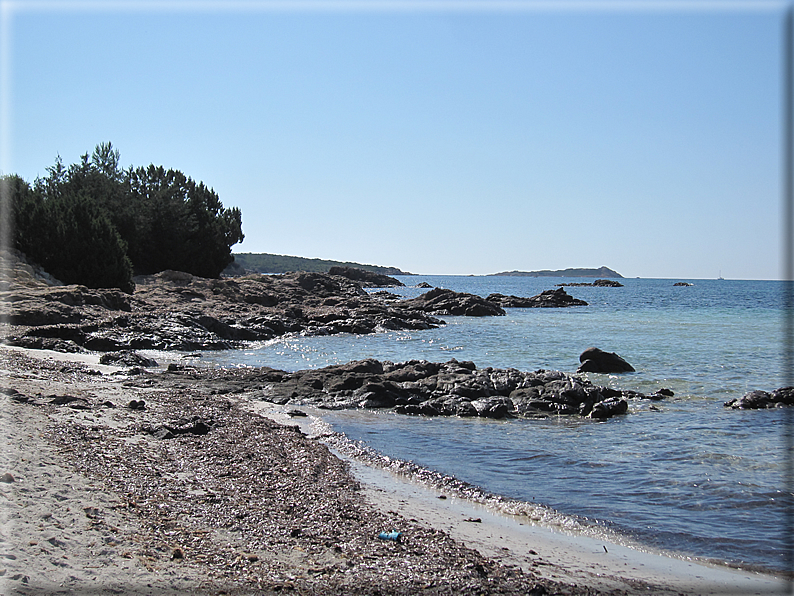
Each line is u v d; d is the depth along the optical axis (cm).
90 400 1562
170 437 1312
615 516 1035
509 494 1142
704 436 1623
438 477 1230
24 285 3997
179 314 3912
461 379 2166
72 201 5188
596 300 10925
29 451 1005
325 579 688
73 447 1084
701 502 1109
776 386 2491
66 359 2477
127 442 1203
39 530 697
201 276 7725
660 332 4994
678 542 930
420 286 19525
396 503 1050
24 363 2102
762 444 1539
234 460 1182
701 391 2362
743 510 1072
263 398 2008
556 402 1961
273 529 835
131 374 2253
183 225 7438
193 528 800
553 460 1380
